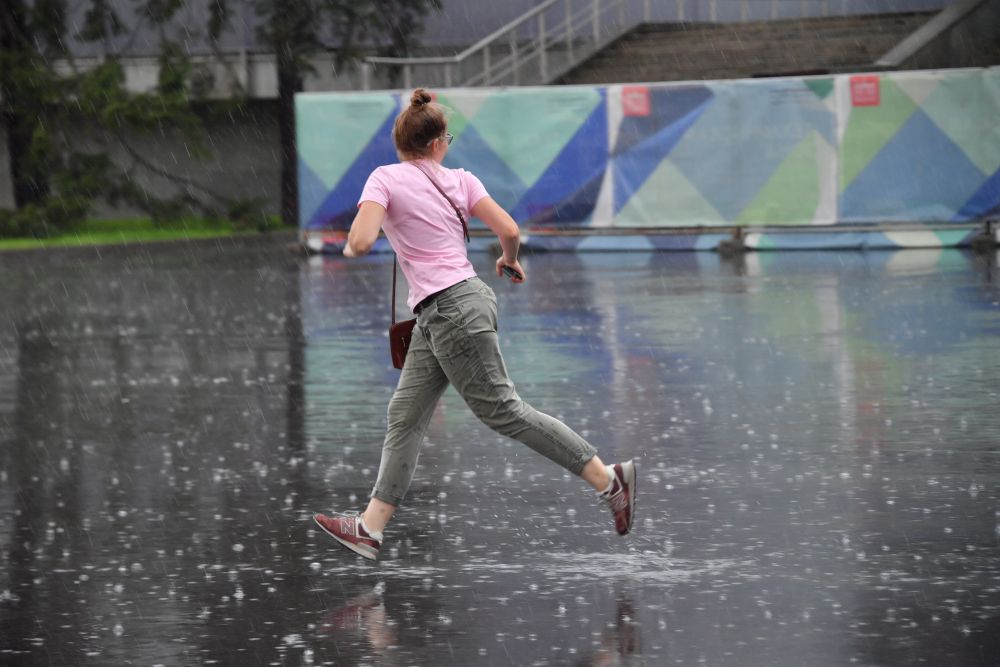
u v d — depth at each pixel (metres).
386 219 7.36
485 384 7.29
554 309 20.56
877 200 30.52
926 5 46.03
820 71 36.88
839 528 8.02
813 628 6.20
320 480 9.80
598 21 43.69
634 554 7.55
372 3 49.44
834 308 19.58
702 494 8.98
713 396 12.85
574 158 32.41
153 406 13.20
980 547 7.54
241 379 14.79
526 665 5.81
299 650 6.07
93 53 51.22
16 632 6.41
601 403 12.60
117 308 22.48
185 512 8.87
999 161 29.88
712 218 31.56
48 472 10.24
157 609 6.74
